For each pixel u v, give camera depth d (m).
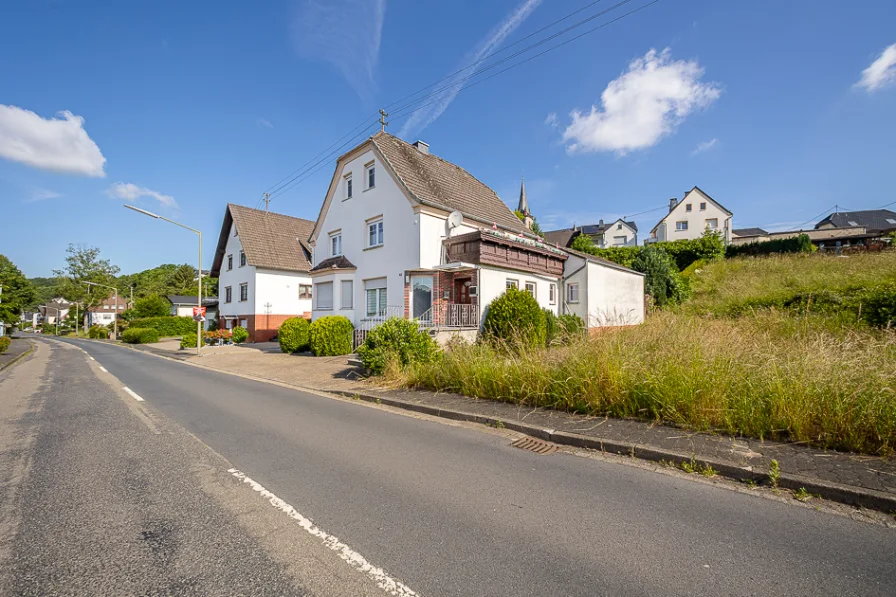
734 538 3.02
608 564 2.69
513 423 6.09
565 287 18.55
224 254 31.75
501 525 3.24
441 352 10.23
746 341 7.61
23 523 3.32
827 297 13.33
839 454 4.38
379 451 5.14
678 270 28.78
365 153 18.48
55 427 6.44
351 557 2.81
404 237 16.25
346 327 16.84
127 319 50.94
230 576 2.61
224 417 7.08
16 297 50.31
